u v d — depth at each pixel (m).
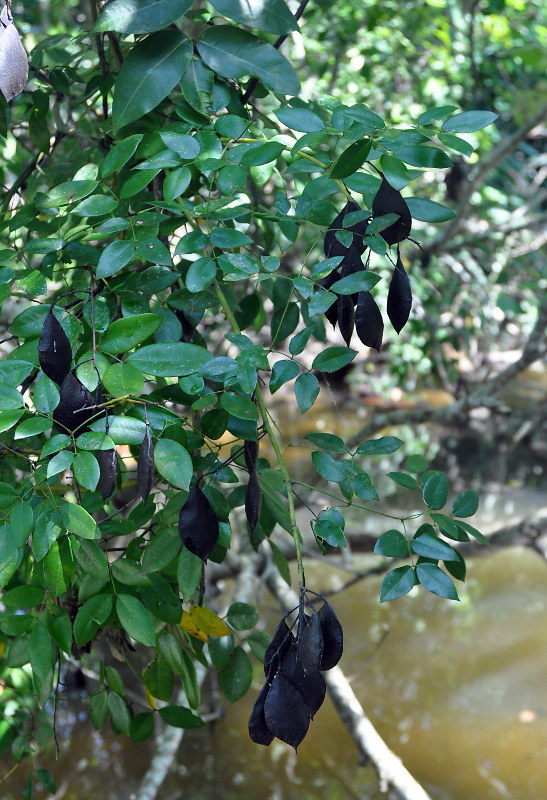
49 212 1.03
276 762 3.45
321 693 0.82
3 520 0.89
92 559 0.93
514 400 7.56
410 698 3.89
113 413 1.02
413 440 6.82
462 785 3.34
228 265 0.92
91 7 1.37
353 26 3.77
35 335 0.97
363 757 2.43
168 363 0.89
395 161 0.92
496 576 5.05
